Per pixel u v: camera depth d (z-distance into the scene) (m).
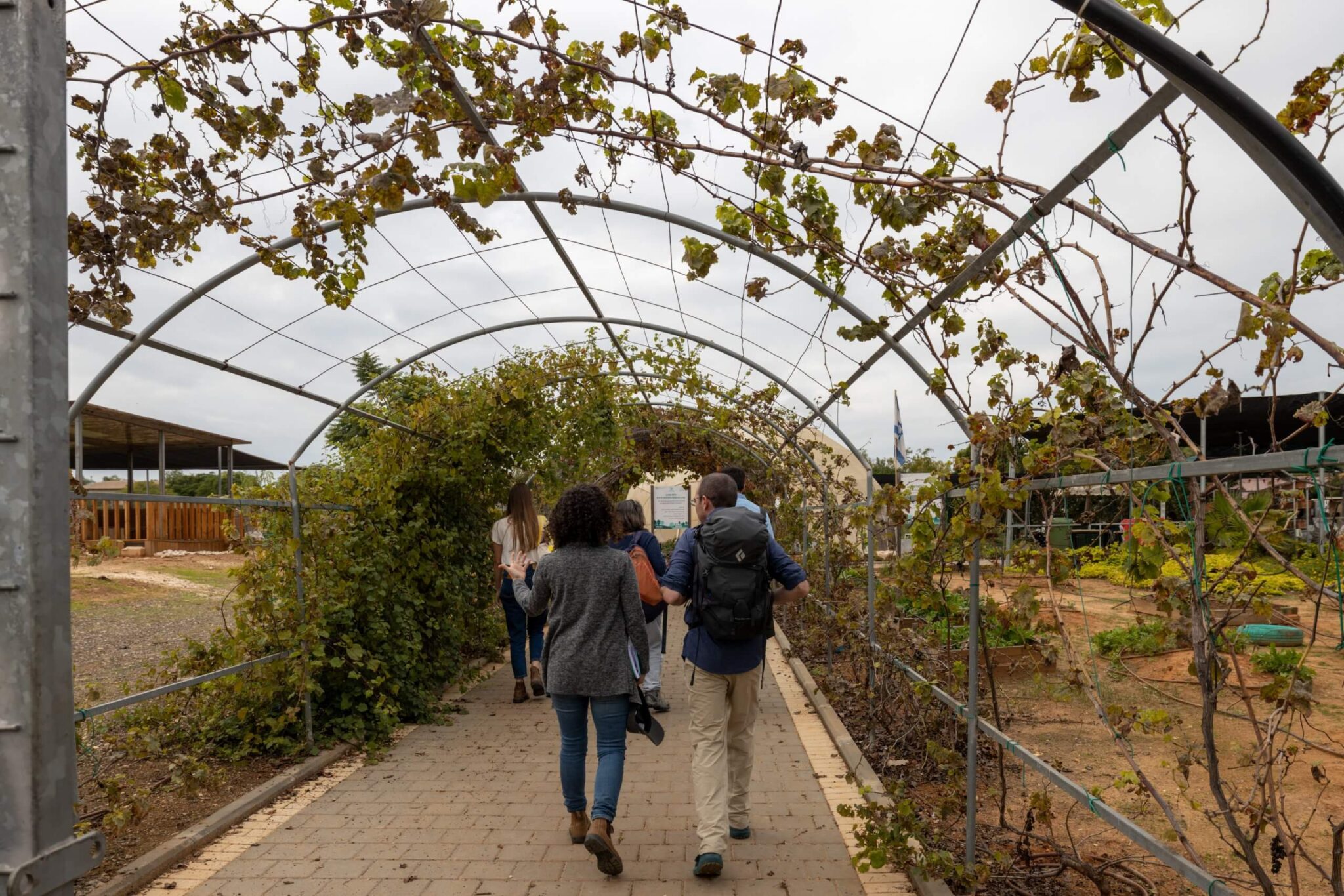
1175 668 7.34
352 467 6.53
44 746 2.03
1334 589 2.22
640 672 3.99
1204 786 4.87
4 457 2.01
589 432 9.95
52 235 2.08
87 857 2.14
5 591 2.01
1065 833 4.22
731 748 4.12
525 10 3.14
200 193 3.65
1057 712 6.49
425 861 3.87
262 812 4.51
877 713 5.82
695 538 3.98
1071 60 2.44
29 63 2.02
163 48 3.22
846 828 4.27
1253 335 2.12
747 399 10.33
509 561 7.17
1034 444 3.30
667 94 3.29
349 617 5.91
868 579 6.11
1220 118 1.79
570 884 3.62
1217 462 2.04
